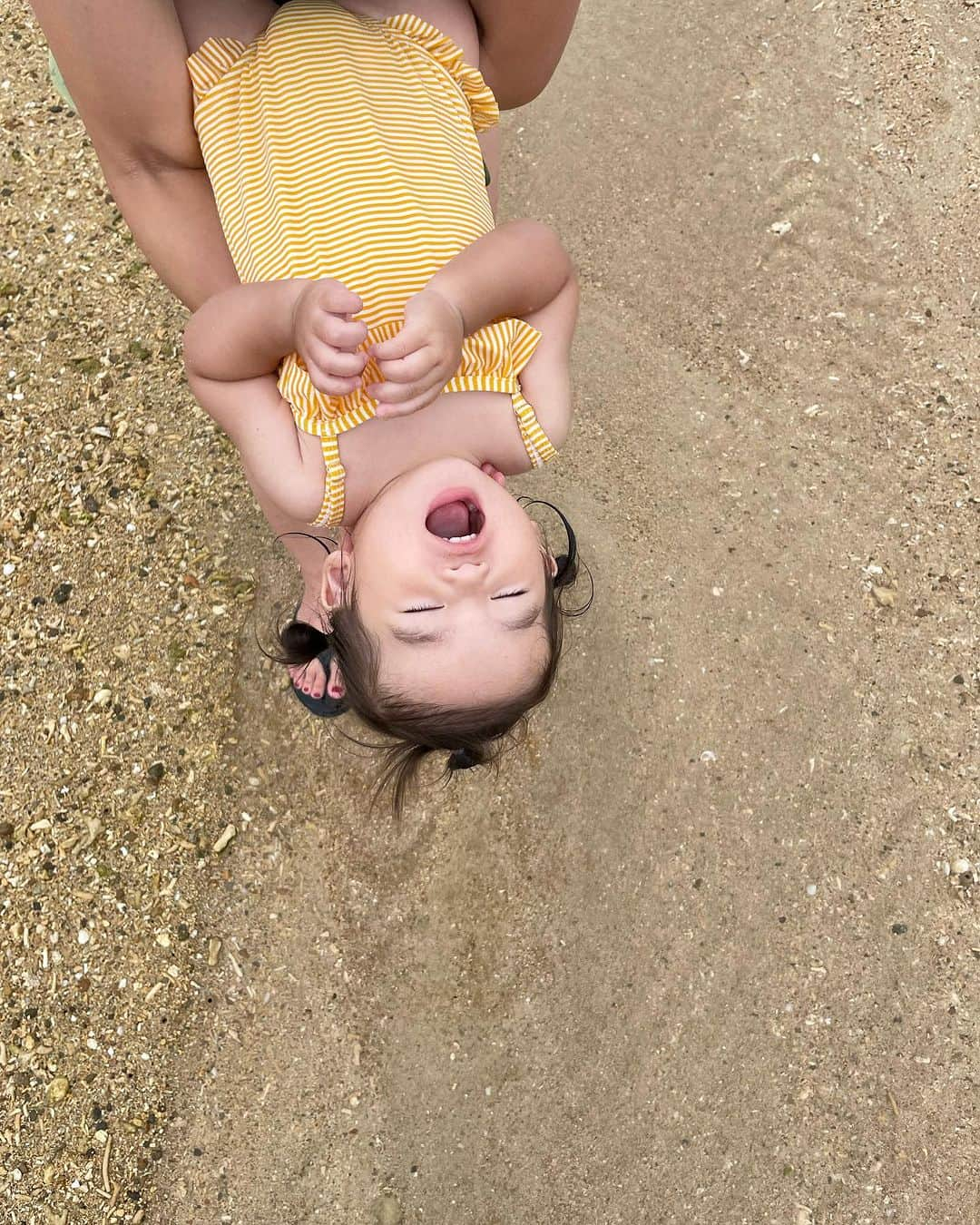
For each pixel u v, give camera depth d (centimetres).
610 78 153
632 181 150
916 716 135
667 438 143
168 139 106
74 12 98
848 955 130
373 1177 127
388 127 104
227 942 132
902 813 133
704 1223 124
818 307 146
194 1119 128
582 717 136
